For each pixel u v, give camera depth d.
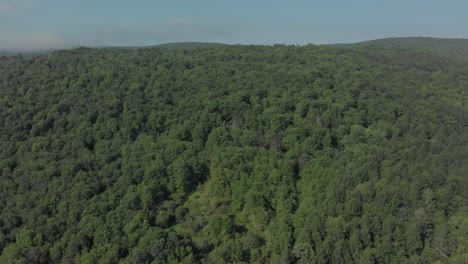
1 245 80.19
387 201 81.88
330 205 82.88
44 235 81.25
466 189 82.81
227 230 85.06
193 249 82.25
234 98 121.38
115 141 106.38
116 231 81.62
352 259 74.62
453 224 77.25
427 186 84.88
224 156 101.06
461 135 107.06
